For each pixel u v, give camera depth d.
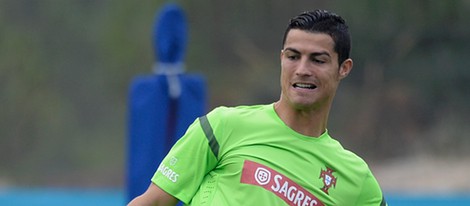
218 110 11.93
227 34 87.56
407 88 80.69
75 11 98.19
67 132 91.62
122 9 92.00
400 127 80.38
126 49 90.94
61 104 93.12
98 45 95.75
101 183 86.69
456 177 74.25
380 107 80.50
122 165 88.00
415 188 73.19
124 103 90.81
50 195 58.94
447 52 80.88
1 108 92.69
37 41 96.44
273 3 86.69
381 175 77.06
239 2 87.44
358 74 80.62
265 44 87.75
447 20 80.19
